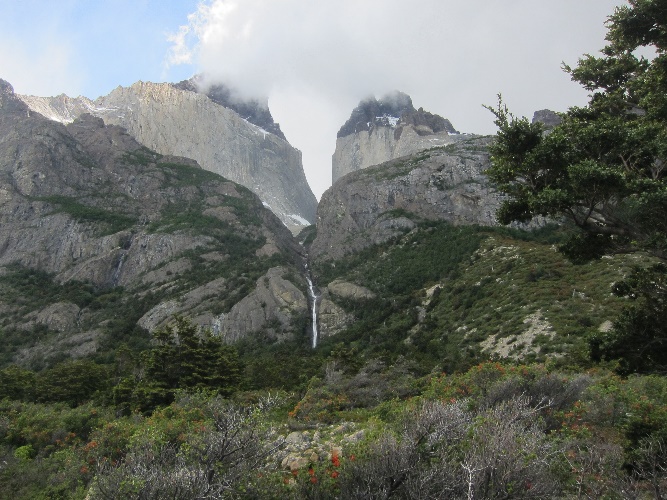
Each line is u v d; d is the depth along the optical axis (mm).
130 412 33312
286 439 16500
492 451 9180
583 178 13695
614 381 20484
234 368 40062
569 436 13258
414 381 30828
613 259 55875
